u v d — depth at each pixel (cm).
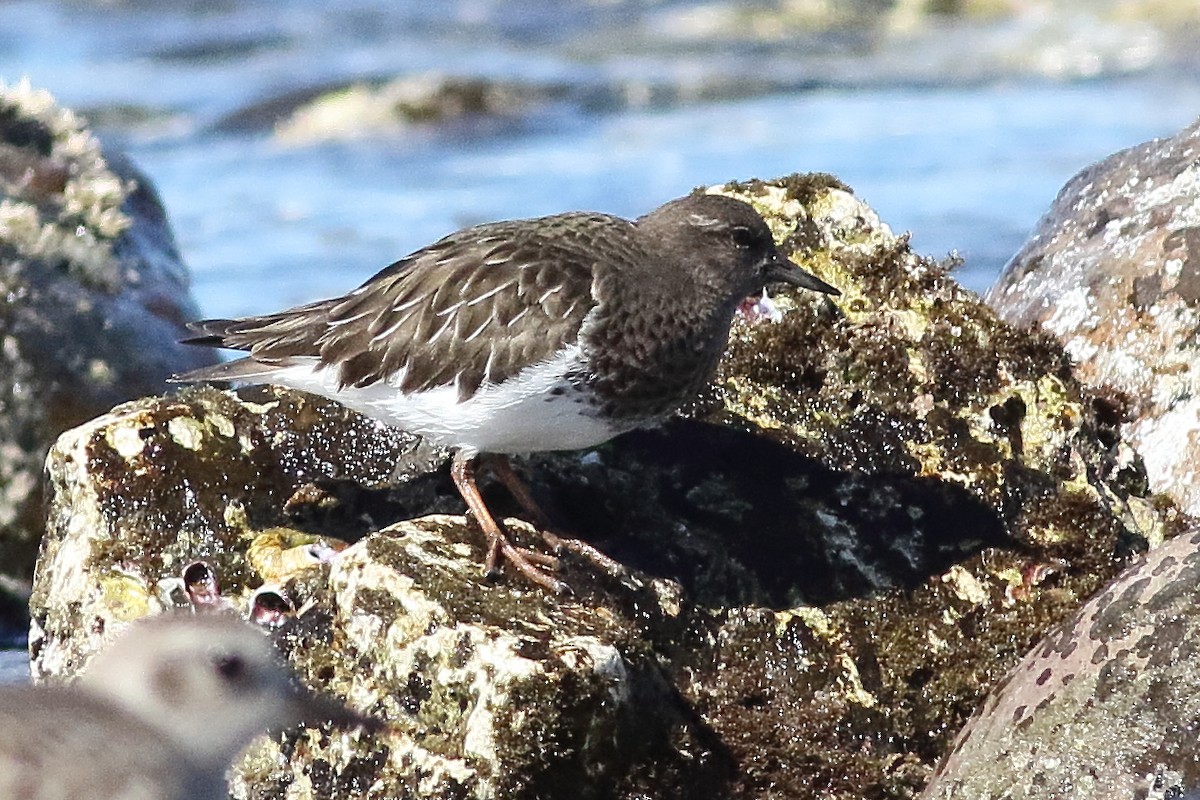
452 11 4031
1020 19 3638
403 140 3006
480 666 982
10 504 1535
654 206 2519
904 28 3688
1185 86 3088
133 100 3262
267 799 1016
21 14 4016
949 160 2667
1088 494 1165
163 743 721
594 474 1166
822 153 2750
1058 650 1029
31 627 1180
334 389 1112
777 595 1121
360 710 997
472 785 972
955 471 1170
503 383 1073
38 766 674
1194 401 1350
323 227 2520
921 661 1105
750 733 1069
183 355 1706
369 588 1032
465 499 1095
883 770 1070
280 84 3328
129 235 1809
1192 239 1418
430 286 1100
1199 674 967
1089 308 1435
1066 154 2678
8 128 1769
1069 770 973
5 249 1619
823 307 1240
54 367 1586
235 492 1154
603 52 3609
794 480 1166
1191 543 1039
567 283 1084
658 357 1099
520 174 2750
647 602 1085
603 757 999
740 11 3850
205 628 758
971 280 2100
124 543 1131
